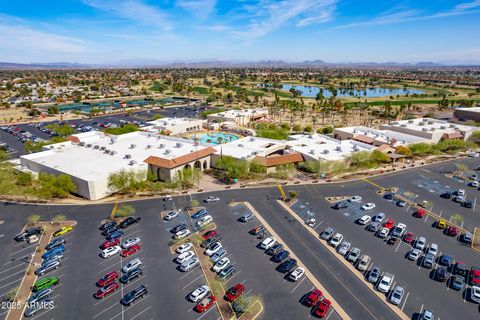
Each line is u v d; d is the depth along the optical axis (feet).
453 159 452.76
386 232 252.62
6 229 262.67
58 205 303.27
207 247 236.22
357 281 203.10
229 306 182.60
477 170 409.28
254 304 182.91
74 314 176.35
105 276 202.08
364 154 401.70
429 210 298.35
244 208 298.35
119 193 329.52
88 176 320.91
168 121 643.86
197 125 650.43
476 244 244.01
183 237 249.34
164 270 212.84
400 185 357.00
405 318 174.09
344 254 229.66
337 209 298.15
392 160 430.61
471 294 189.16
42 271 207.62
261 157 388.37
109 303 184.14
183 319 173.58
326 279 204.44
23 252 232.12
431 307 182.09
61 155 388.57
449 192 338.34
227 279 203.82
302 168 403.54
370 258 225.76
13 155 476.95
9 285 199.52
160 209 295.89
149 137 471.62
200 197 321.73
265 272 210.79
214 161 405.59
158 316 175.52
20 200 314.14
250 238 250.16
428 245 242.37
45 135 597.93
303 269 209.15
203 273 210.18
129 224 267.18
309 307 181.16
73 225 267.80
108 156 381.60
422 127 543.80
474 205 308.60
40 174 335.47
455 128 535.19
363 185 355.36
